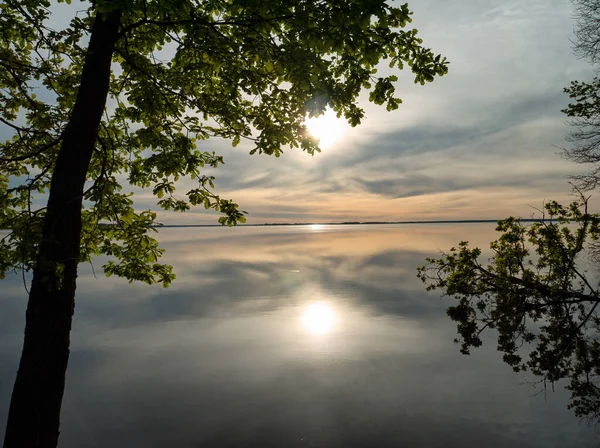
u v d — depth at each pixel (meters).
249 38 4.52
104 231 5.95
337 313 17.56
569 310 16.36
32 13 4.47
